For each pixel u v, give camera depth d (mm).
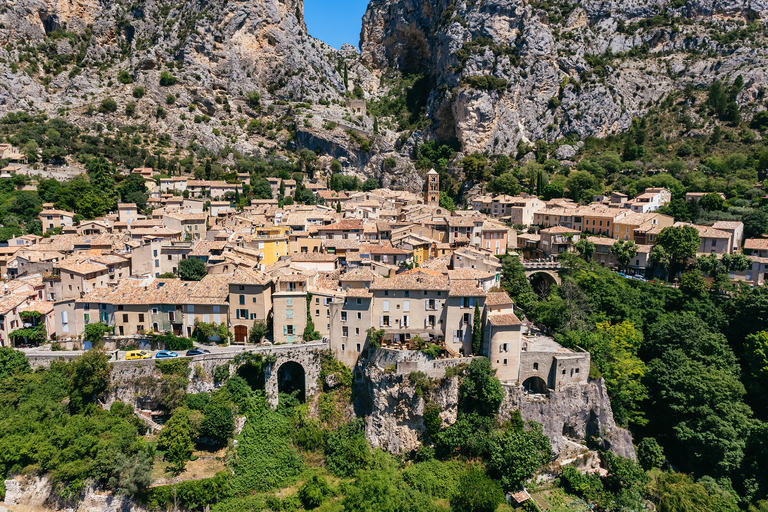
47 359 85375
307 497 76750
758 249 128875
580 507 80562
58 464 71750
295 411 90875
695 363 97188
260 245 126188
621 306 116562
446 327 91125
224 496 75938
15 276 115188
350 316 91812
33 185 188875
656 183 194500
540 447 85125
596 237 153250
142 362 83938
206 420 81625
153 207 176125
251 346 92438
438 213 176000
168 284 101625
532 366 91250
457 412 87688
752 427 88562
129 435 76938
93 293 97812
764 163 195875
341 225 140750
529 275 127562
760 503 82875
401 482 80750
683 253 131250
